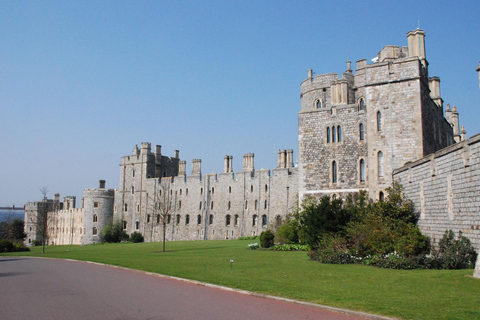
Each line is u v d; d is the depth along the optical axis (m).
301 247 35.44
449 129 48.06
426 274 18.42
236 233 80.38
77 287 17.70
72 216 113.12
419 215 26.91
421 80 34.47
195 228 86.69
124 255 36.25
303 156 40.53
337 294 14.63
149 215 95.06
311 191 39.66
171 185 92.31
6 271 24.75
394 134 34.12
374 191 34.16
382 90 34.97
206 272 21.38
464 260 19.91
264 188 77.81
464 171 20.69
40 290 17.09
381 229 25.28
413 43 37.12
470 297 13.38
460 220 21.09
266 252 34.38
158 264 26.00
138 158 99.44
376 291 15.03
